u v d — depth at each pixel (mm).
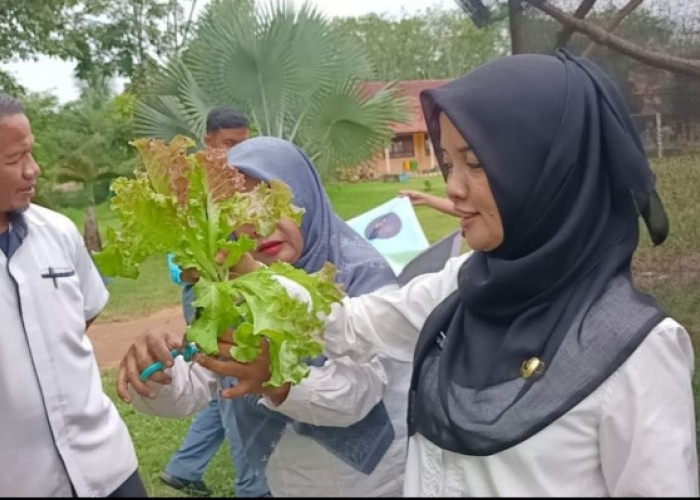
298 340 1569
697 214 3057
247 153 2248
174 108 8695
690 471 1415
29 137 2463
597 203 1567
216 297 1562
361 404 1991
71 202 10875
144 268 11266
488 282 1570
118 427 2725
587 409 1455
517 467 1490
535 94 1564
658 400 1420
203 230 1605
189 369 1952
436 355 1732
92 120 11516
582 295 1530
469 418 1548
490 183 1563
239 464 2445
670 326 1466
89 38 12180
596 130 1568
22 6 11461
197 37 8859
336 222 2336
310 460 2143
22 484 2475
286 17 8594
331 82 8914
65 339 2547
